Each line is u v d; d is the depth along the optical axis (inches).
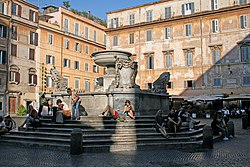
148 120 588.1
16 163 375.9
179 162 381.7
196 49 1862.7
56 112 594.9
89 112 699.4
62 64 2084.2
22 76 1787.6
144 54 2042.3
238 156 427.5
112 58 772.0
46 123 606.5
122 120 573.3
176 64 1924.2
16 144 525.7
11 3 1724.9
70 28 2217.0
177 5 1979.6
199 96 1750.7
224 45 1777.8
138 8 2134.6
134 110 663.1
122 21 2201.0
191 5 1927.9
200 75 1839.3
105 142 474.9
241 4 1740.9
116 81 685.3
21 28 1800.0
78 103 602.9
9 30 1715.1
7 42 1700.3
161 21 1974.7
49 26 1998.0
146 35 2049.7
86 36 2378.2
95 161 385.4
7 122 629.9
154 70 1995.6
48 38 1987.0
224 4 1818.4
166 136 513.7
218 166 360.5
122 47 2144.4
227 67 1761.8
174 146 495.2
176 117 558.3
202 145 506.0
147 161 386.3
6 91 1667.1
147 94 713.6
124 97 663.1
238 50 1734.7
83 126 549.0
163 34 1984.5
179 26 1929.1
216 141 607.2
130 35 2118.6
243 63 1713.8
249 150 485.1
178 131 555.8
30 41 1855.3
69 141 485.7
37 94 1870.1
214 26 1818.4
